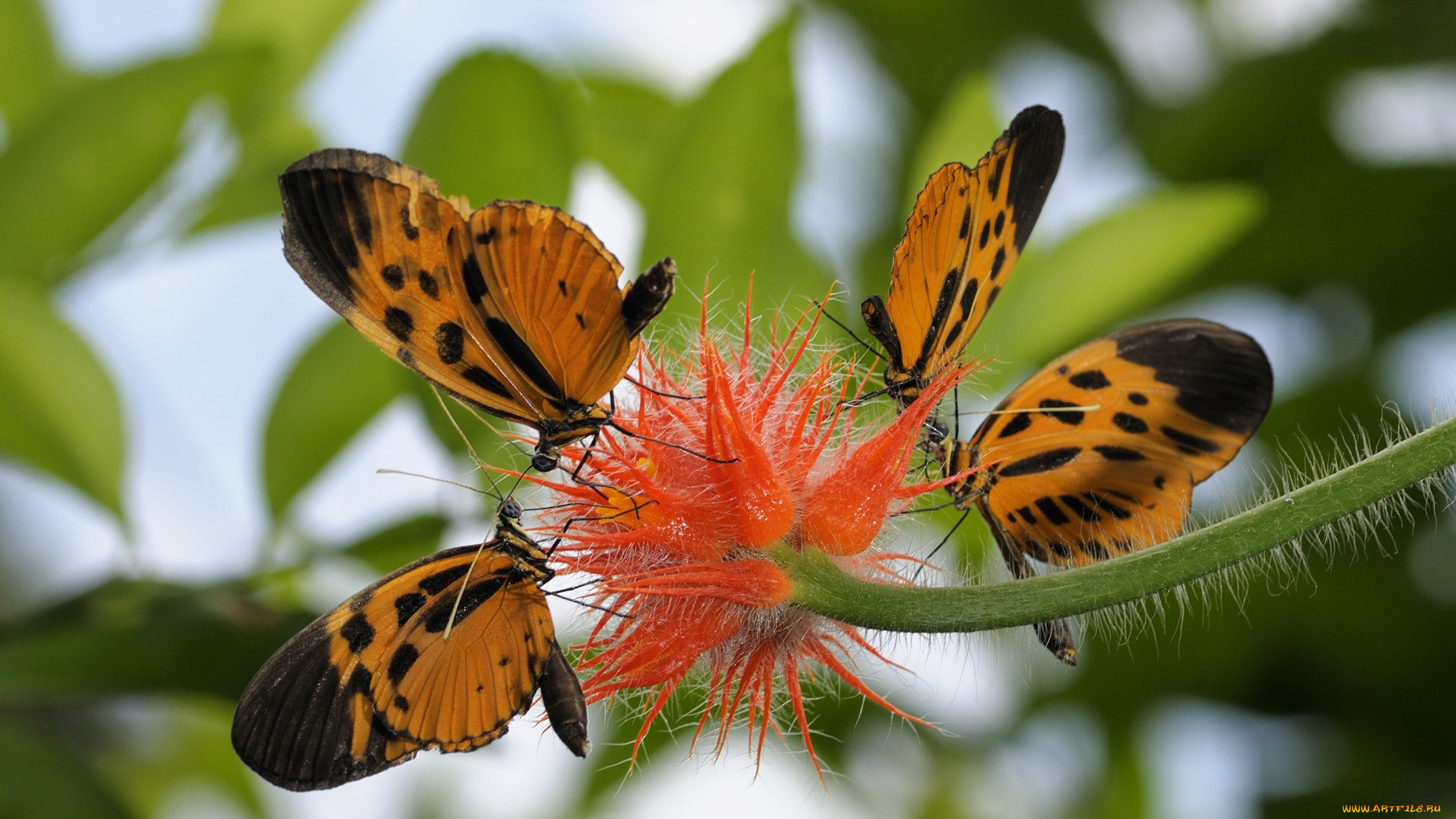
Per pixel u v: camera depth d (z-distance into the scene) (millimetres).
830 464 751
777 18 792
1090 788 850
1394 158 849
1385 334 847
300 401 806
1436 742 834
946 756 850
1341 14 859
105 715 860
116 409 808
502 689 763
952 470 764
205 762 866
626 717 766
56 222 803
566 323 743
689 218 789
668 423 750
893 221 864
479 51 792
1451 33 850
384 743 765
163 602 790
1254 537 743
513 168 793
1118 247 808
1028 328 809
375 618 761
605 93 850
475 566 760
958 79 878
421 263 743
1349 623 835
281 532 803
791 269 790
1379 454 744
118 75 801
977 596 744
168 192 816
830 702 830
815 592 746
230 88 806
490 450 791
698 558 747
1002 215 754
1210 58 875
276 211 824
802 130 792
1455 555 835
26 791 800
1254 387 763
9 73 822
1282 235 848
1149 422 765
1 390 805
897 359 746
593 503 749
